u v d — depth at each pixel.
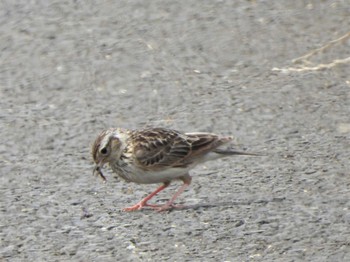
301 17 19.47
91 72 17.47
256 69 17.44
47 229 12.06
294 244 11.45
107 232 11.94
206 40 18.62
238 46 18.33
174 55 18.06
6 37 19.00
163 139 12.65
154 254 11.32
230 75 17.25
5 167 13.98
